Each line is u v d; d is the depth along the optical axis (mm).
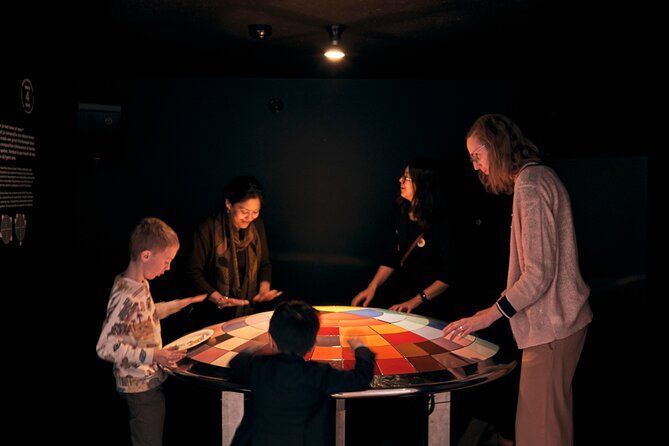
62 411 4074
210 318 4145
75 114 4551
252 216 3893
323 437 2234
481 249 4949
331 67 4660
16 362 3293
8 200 3225
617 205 3570
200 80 5082
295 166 5172
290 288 5242
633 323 3453
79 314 4965
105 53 4188
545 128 4535
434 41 3846
